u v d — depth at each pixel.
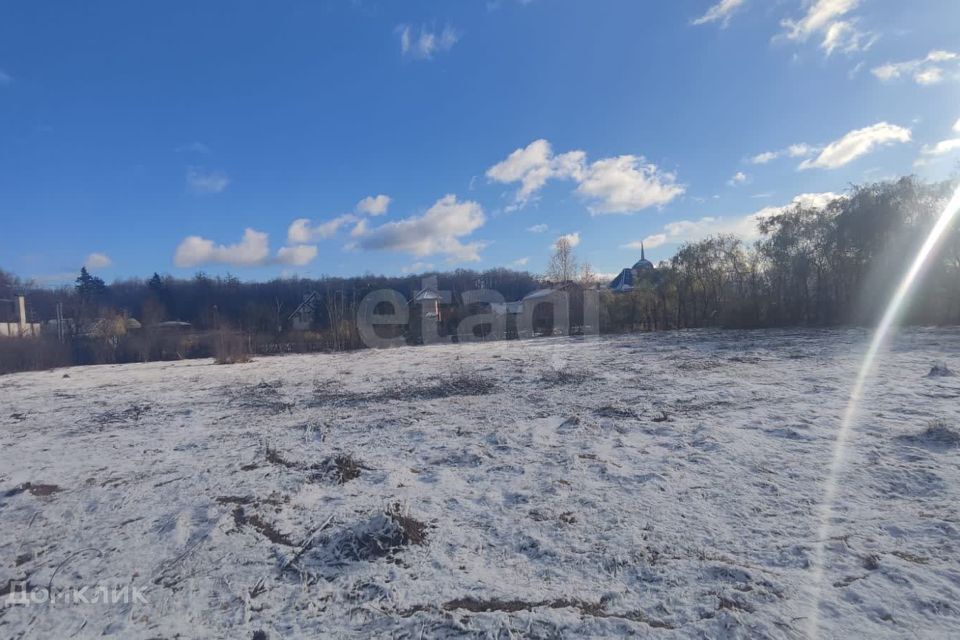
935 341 14.46
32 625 3.34
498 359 17.55
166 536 4.56
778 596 3.14
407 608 3.29
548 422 7.99
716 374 11.37
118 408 11.47
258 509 5.07
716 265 29.00
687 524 4.19
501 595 3.38
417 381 13.37
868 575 3.29
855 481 4.77
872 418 6.68
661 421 7.55
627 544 3.93
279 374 16.81
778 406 7.81
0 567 4.21
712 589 3.27
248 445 7.59
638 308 31.00
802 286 24.86
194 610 3.41
